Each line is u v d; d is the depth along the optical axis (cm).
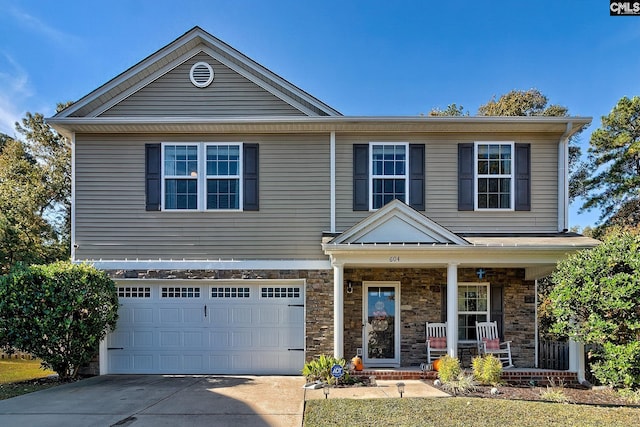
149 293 971
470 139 1002
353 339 996
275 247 973
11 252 1800
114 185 980
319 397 718
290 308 967
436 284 1015
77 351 871
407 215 895
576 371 844
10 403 688
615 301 686
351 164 995
